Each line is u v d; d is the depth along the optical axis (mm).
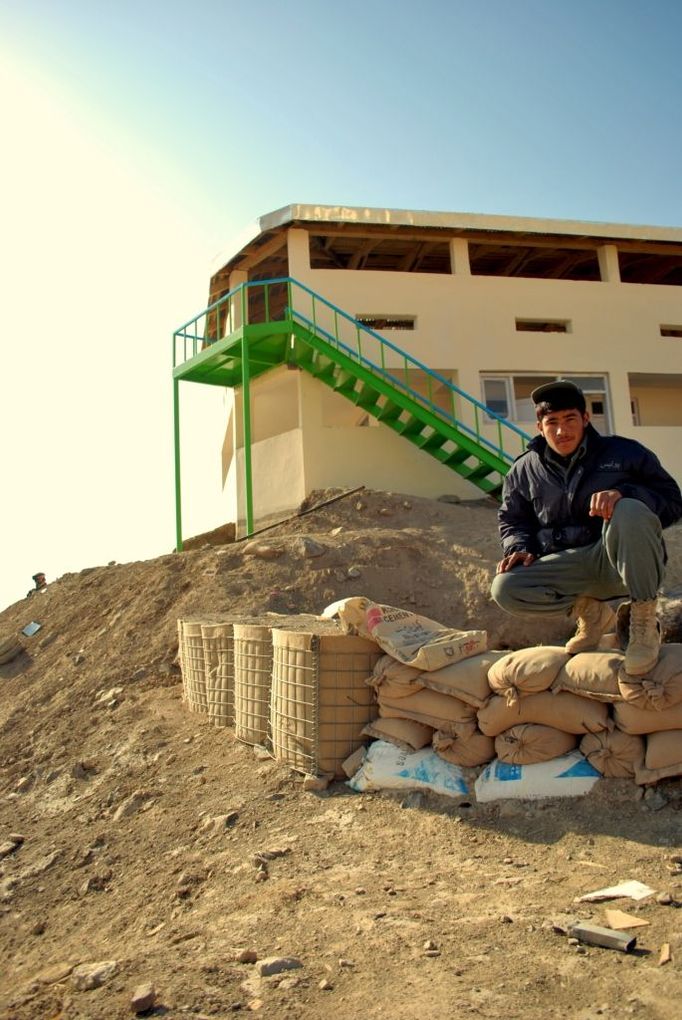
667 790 4301
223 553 11594
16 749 8430
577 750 4699
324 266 18344
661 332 17891
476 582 9875
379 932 3504
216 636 7219
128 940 4254
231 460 19484
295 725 5719
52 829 6234
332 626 6586
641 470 4320
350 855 4520
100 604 11891
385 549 10719
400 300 16078
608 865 3865
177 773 6406
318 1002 2955
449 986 2939
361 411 18094
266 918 3896
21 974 4262
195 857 5027
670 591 9031
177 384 16406
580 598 4668
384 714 5410
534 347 16562
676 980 2807
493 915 3521
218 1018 2885
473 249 17672
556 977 2941
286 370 16219
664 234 17344
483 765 4992
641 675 4254
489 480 15070
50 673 10312
